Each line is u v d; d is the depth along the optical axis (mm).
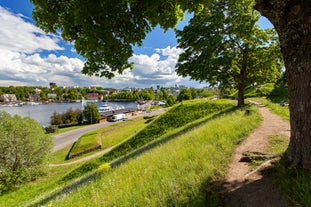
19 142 24953
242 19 21875
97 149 41656
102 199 5250
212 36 20953
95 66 7922
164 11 8273
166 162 6680
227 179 5234
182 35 22281
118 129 59469
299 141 4312
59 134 68000
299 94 4258
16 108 183375
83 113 95250
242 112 17594
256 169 5270
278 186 4180
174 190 4734
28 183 25234
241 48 23500
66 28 6918
